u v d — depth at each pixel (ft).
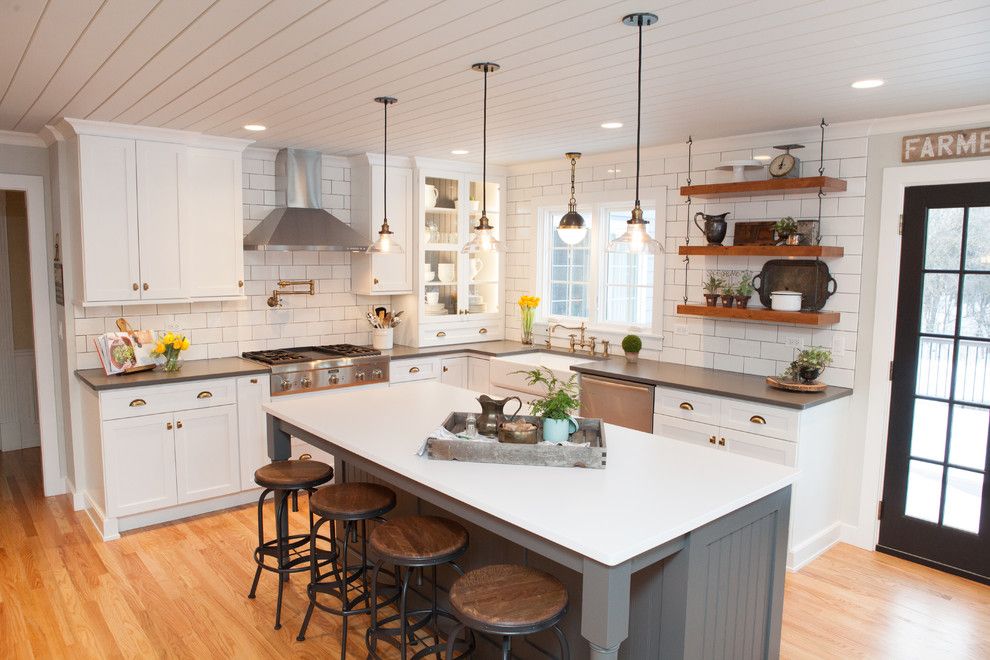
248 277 16.96
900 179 12.50
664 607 7.10
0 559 12.55
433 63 9.11
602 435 8.92
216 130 14.11
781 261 14.12
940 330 12.31
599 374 15.19
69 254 14.38
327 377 16.24
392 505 9.58
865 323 13.15
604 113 12.25
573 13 7.19
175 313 15.90
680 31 7.76
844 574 12.36
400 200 18.07
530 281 19.71
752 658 8.25
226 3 6.98
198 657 9.56
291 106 11.75
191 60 8.98
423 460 8.50
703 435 13.25
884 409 13.03
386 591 10.74
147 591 11.41
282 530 11.29
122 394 13.29
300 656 9.62
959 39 7.94
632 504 7.03
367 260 17.84
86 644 9.85
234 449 14.88
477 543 9.39
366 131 14.17
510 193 20.15
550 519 6.60
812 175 13.65
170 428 13.96
